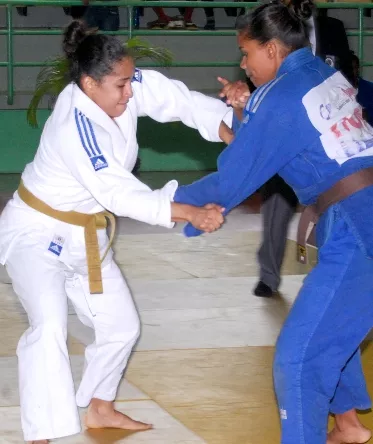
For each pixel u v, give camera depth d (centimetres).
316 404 329
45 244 364
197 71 1266
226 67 1257
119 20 1279
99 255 369
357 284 325
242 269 697
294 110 320
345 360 331
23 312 576
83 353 496
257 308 592
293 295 623
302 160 329
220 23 1394
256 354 502
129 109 369
